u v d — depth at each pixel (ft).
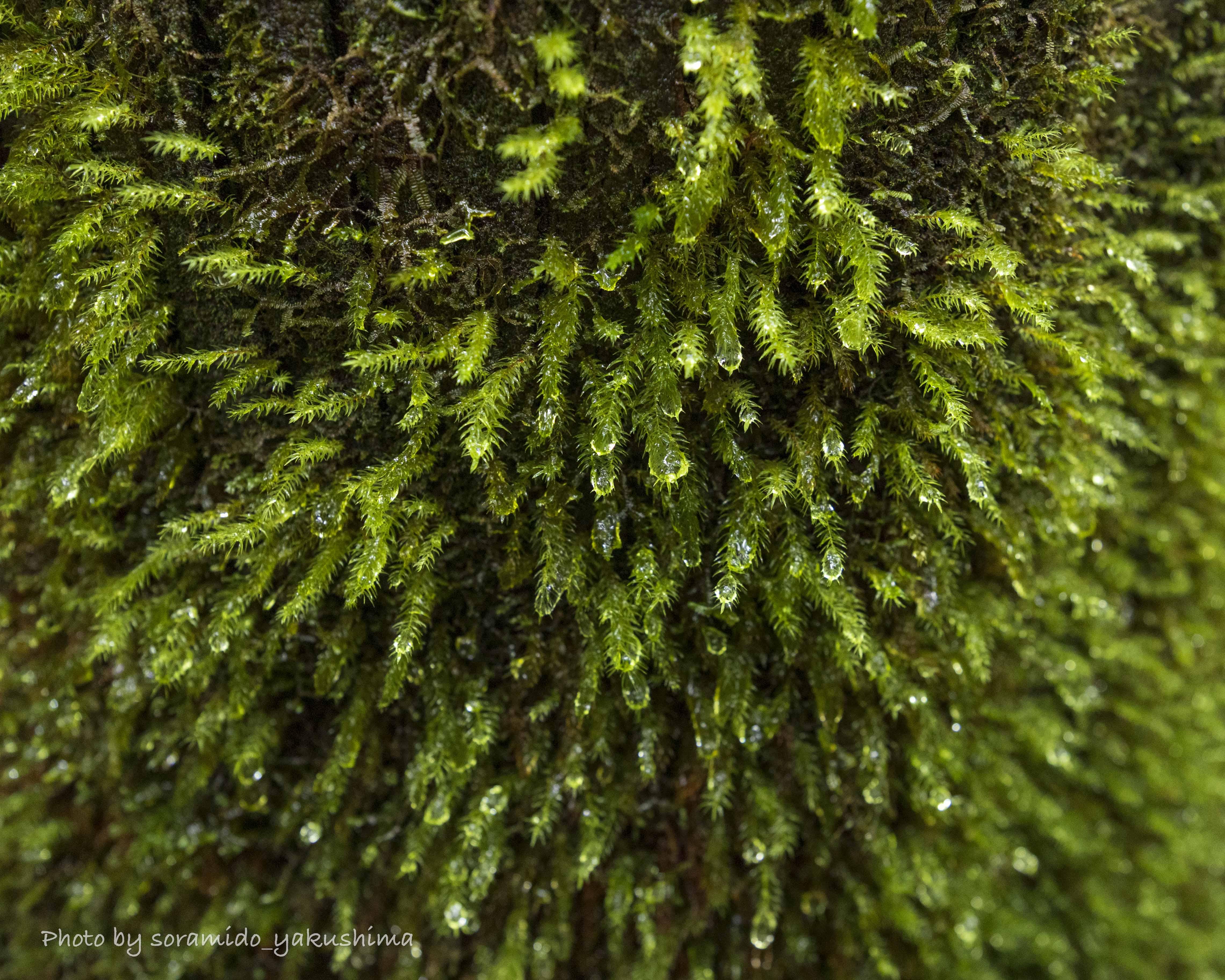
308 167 0.48
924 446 0.51
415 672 0.52
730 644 0.52
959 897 0.56
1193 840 0.61
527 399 0.49
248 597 0.50
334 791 0.52
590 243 0.48
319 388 0.49
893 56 0.48
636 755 0.53
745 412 0.49
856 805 0.54
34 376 0.50
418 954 0.55
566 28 0.47
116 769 0.54
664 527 0.50
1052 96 0.49
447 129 0.48
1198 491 0.59
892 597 0.50
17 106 0.47
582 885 0.53
